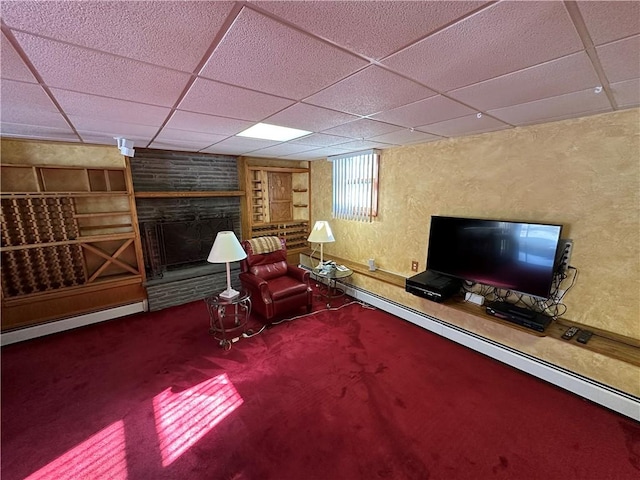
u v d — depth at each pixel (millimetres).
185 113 1974
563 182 2311
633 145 1979
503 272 2604
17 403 2154
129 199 3590
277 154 4418
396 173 3676
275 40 1037
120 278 3602
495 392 2234
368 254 4270
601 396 2055
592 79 1419
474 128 2535
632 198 2020
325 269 4012
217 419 1993
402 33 993
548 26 951
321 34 1000
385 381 2377
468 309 2756
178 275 3969
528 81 1443
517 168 2559
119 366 2605
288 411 2061
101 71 1270
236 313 3365
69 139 2951
